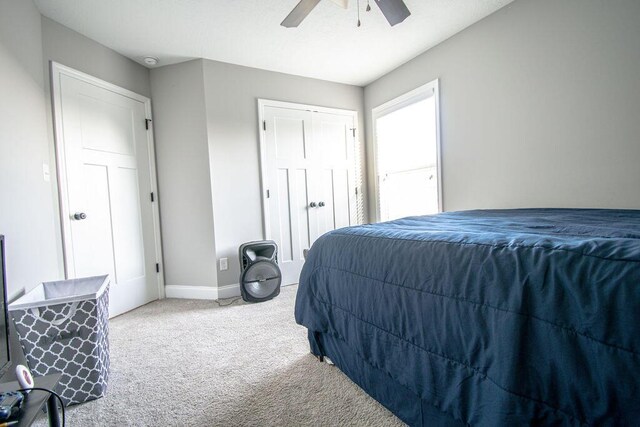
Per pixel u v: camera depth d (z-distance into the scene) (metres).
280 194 3.16
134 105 2.73
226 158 2.88
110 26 2.22
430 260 0.90
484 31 2.31
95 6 1.99
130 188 2.67
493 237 0.82
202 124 2.79
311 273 1.50
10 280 1.40
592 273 0.57
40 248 1.78
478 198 2.44
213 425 1.16
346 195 3.55
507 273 0.69
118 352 1.80
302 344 1.82
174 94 2.85
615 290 0.52
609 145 1.72
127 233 2.62
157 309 2.58
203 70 2.76
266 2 2.03
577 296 0.57
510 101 2.18
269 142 3.09
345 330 1.26
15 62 1.62
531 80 2.05
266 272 2.70
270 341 1.88
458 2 2.12
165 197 2.92
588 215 1.41
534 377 0.62
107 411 1.27
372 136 3.56
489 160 2.34
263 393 1.34
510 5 2.14
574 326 0.57
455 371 0.80
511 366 0.64
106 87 2.47
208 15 2.14
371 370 1.19
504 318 0.67
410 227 1.34
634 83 1.61
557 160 1.95
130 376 1.53
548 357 0.60
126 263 2.60
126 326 2.22
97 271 2.36
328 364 1.56
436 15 2.26
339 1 1.75
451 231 1.06
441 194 2.73
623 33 1.63
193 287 2.89
